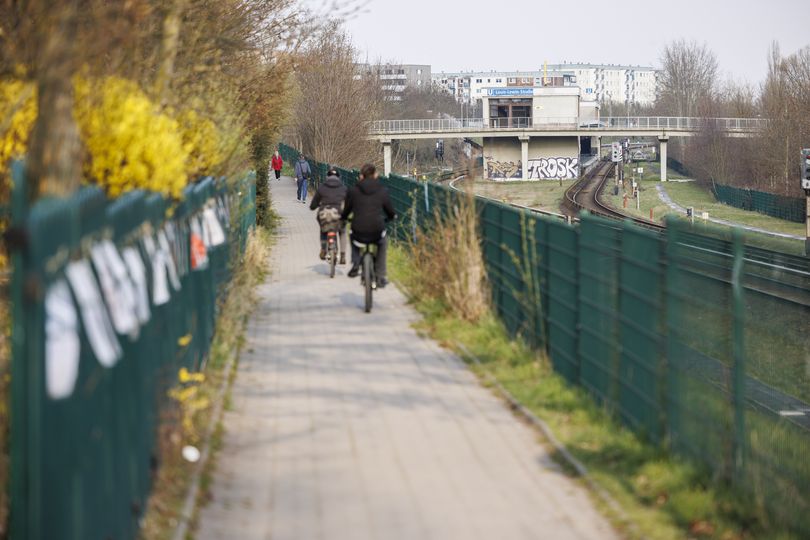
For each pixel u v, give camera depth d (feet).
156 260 30.14
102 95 38.93
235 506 29.22
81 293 19.72
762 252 159.53
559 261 46.24
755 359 94.17
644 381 36.32
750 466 32.01
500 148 542.16
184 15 57.11
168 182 38.47
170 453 30.94
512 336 54.60
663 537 27.55
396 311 66.13
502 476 32.53
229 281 62.54
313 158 272.92
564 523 28.37
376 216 65.26
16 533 18.39
